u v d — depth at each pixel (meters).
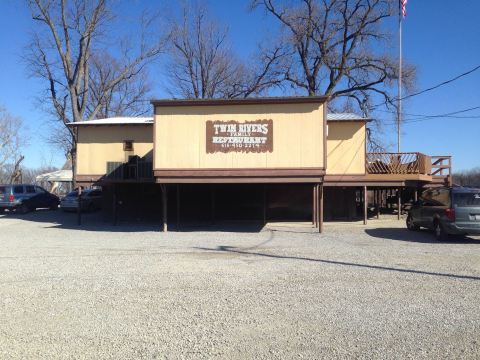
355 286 8.05
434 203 15.73
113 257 11.51
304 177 16.69
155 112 17.19
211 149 17.00
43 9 35.62
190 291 7.72
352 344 5.23
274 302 6.99
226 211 23.92
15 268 9.97
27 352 5.02
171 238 16.00
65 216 27.23
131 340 5.39
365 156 22.72
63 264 10.47
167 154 17.11
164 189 18.19
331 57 40.94
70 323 6.03
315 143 16.70
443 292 7.60
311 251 12.46
